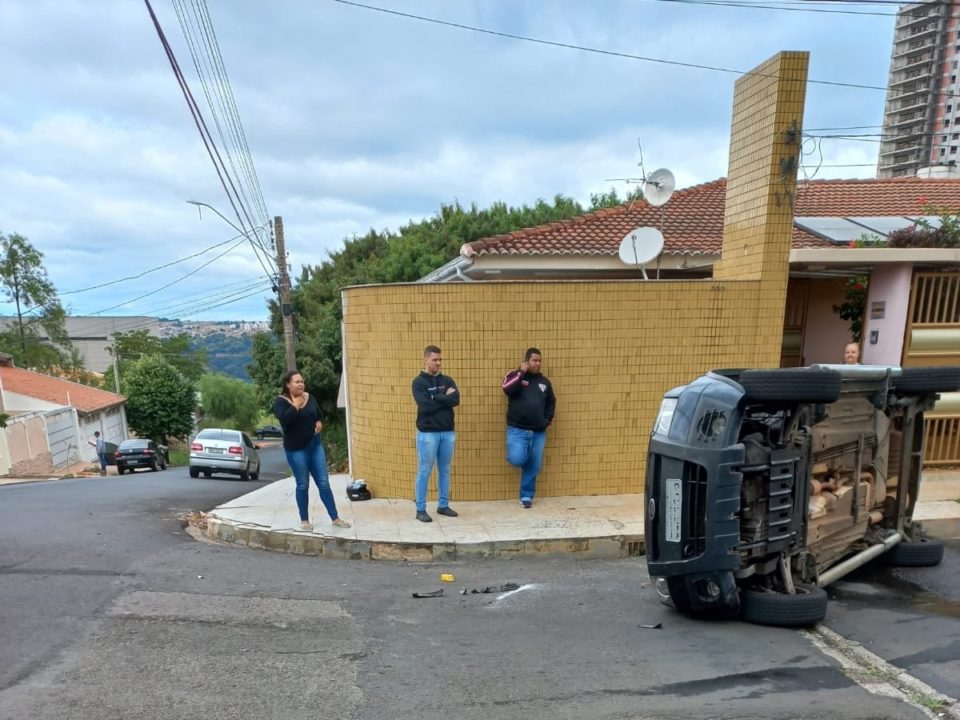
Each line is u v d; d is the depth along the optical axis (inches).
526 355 260.2
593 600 187.8
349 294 299.3
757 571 161.8
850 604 180.4
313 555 237.5
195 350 2182.6
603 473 286.7
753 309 285.1
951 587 194.2
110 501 382.0
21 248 1738.4
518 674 137.1
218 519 266.4
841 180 553.0
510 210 1198.9
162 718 119.6
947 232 315.9
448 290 273.3
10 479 863.7
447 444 256.8
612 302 277.4
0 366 1352.1
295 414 238.8
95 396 1348.4
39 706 123.1
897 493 208.2
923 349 308.2
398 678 135.9
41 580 198.7
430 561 229.3
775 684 131.5
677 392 168.2
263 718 119.8
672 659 143.4
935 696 126.9
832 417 174.1
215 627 164.6
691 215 504.4
